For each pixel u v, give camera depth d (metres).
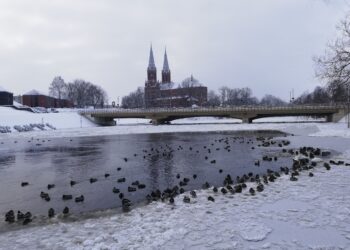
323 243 9.10
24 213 13.53
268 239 9.45
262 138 45.88
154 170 22.80
